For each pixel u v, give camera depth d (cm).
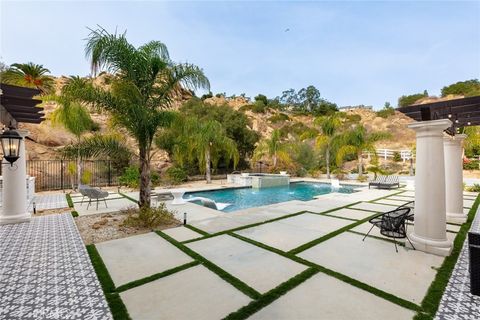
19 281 302
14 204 586
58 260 367
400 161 2495
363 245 422
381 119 4138
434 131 392
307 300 252
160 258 369
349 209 732
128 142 773
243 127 2194
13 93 427
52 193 1095
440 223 386
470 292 266
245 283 290
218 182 1644
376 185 1295
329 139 1792
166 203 849
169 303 249
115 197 955
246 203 1070
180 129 670
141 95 557
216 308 240
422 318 222
